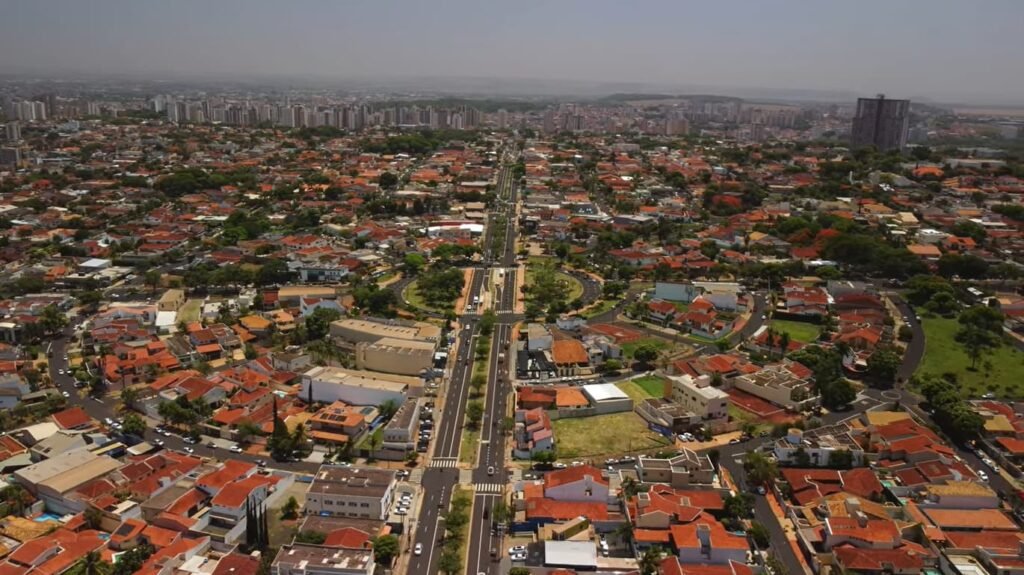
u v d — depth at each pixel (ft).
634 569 639.35
